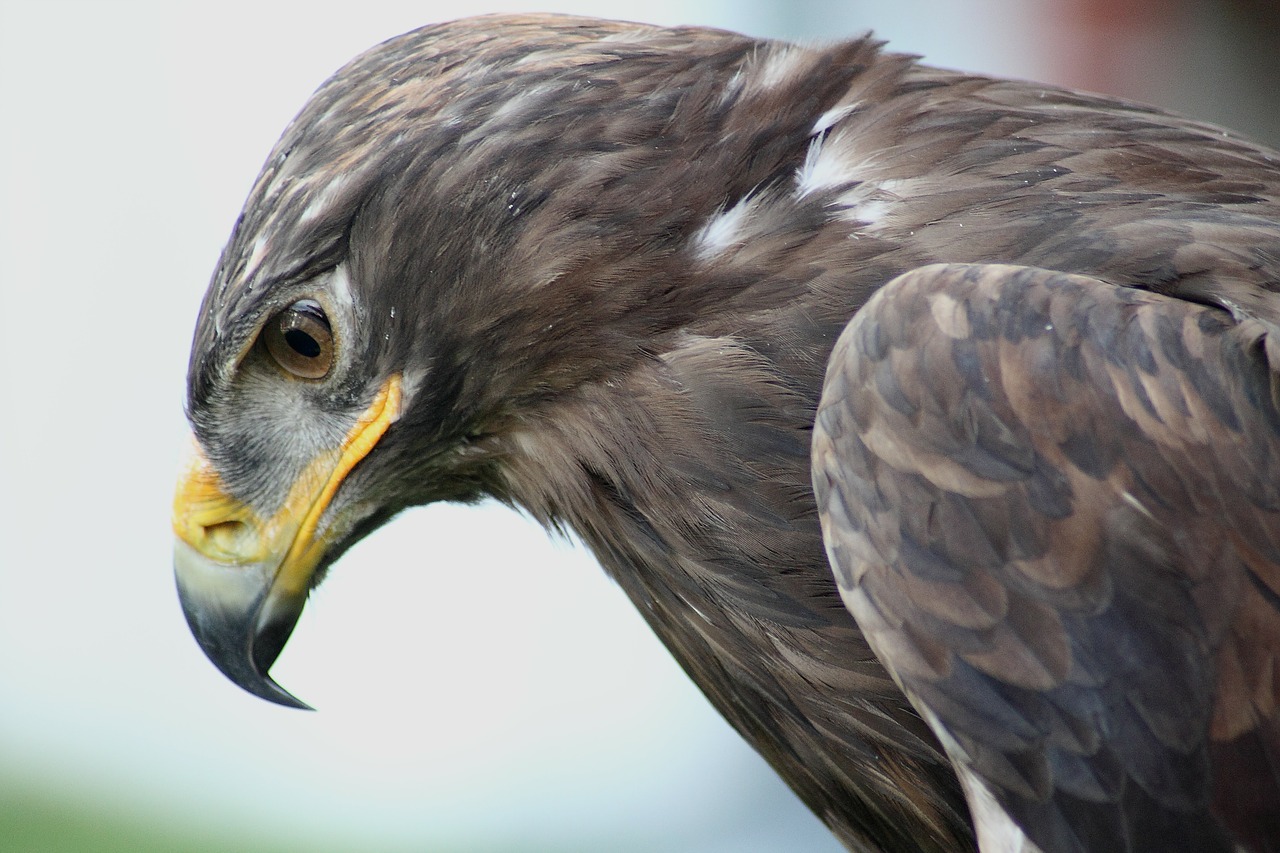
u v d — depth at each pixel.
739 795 4.93
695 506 3.77
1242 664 3.70
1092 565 3.71
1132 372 3.71
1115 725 3.71
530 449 3.79
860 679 3.76
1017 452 3.71
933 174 3.77
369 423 3.80
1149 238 3.74
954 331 3.72
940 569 3.71
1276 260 3.73
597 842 5.36
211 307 3.80
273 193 3.79
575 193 3.78
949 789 3.76
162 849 6.20
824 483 3.73
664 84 3.78
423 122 3.79
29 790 6.74
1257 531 3.71
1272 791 3.70
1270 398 3.71
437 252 3.78
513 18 3.81
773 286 3.76
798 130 3.78
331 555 3.81
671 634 3.80
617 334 3.77
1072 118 3.78
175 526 3.81
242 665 3.81
